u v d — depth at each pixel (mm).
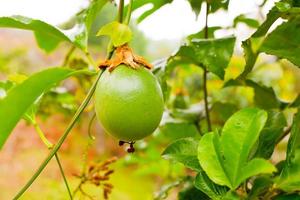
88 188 1079
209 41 574
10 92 467
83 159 630
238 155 447
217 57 567
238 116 455
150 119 487
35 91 486
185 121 778
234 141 450
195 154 506
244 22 777
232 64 1140
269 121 555
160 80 650
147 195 1158
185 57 697
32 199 1158
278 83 1341
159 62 678
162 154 513
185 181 693
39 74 476
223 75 566
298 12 520
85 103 514
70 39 571
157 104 492
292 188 463
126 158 971
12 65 1472
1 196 1229
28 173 1253
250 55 579
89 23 583
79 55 875
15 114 488
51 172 1227
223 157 454
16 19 553
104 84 492
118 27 500
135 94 481
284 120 555
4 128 493
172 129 786
